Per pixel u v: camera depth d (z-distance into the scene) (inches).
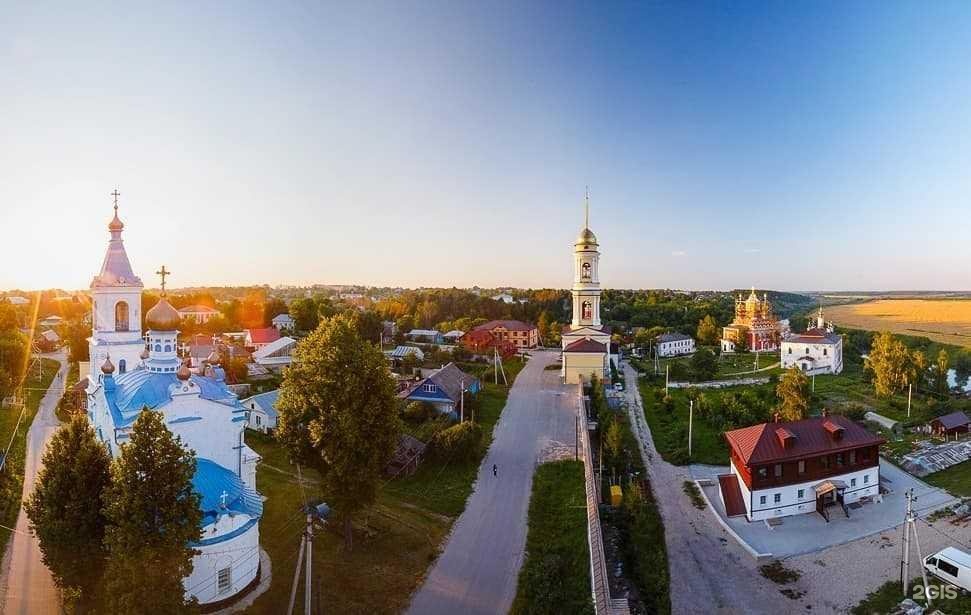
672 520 1923.0
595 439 2527.1
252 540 1318.9
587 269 3951.8
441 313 7465.6
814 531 1856.5
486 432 2541.8
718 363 5123.0
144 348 2021.4
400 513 1706.4
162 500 1040.2
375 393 1467.8
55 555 1123.9
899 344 3850.9
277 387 3440.0
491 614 1237.7
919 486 2209.6
